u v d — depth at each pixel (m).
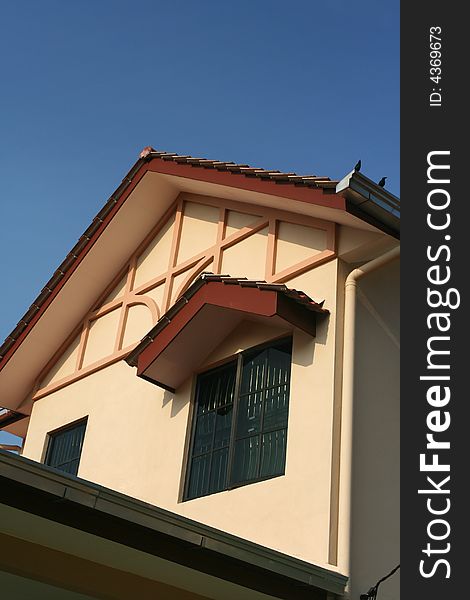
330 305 8.48
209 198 10.75
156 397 10.13
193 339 9.32
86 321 12.02
